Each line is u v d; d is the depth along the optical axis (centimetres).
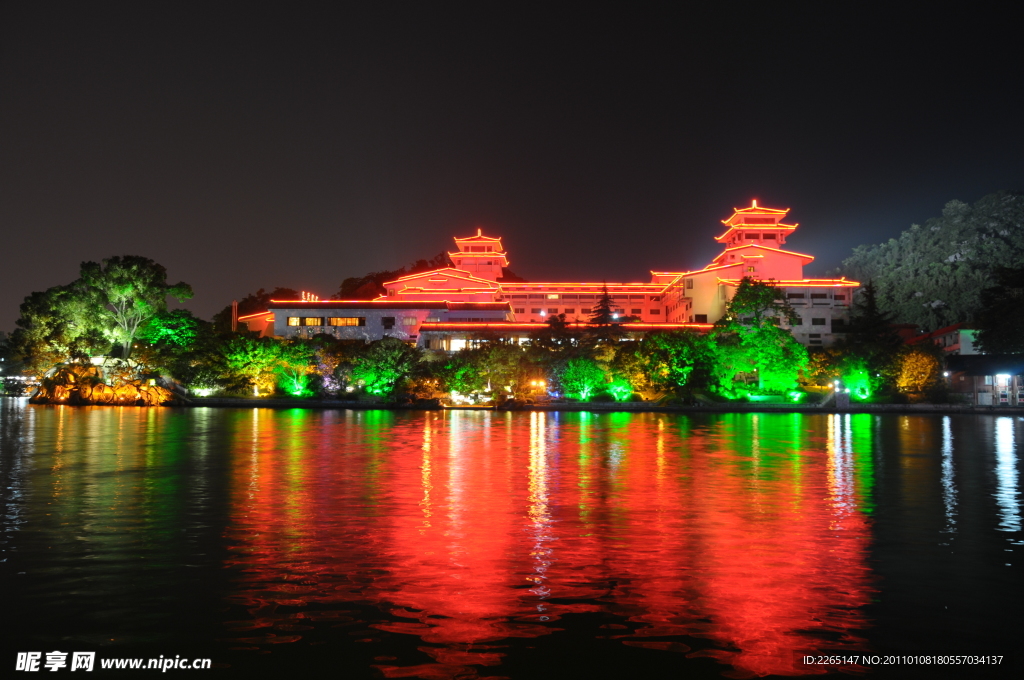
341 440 4675
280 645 1152
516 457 3709
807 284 13112
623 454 3891
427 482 2783
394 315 12056
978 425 6862
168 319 10744
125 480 2792
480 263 16312
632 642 1168
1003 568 1567
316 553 1667
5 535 1838
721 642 1172
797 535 1872
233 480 2805
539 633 1201
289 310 12038
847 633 1209
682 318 14438
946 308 16650
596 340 10369
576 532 1894
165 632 1200
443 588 1413
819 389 10431
